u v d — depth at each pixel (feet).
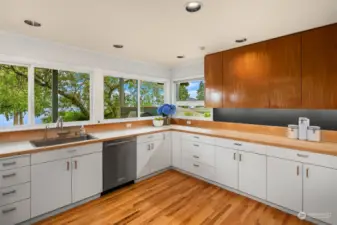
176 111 14.37
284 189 7.22
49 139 8.26
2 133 7.52
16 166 6.21
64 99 9.64
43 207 6.82
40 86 8.87
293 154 6.95
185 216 7.09
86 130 9.94
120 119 11.86
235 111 10.80
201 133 10.14
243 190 8.48
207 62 10.98
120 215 7.15
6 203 6.07
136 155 10.02
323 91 6.99
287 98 7.91
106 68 10.74
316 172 6.44
